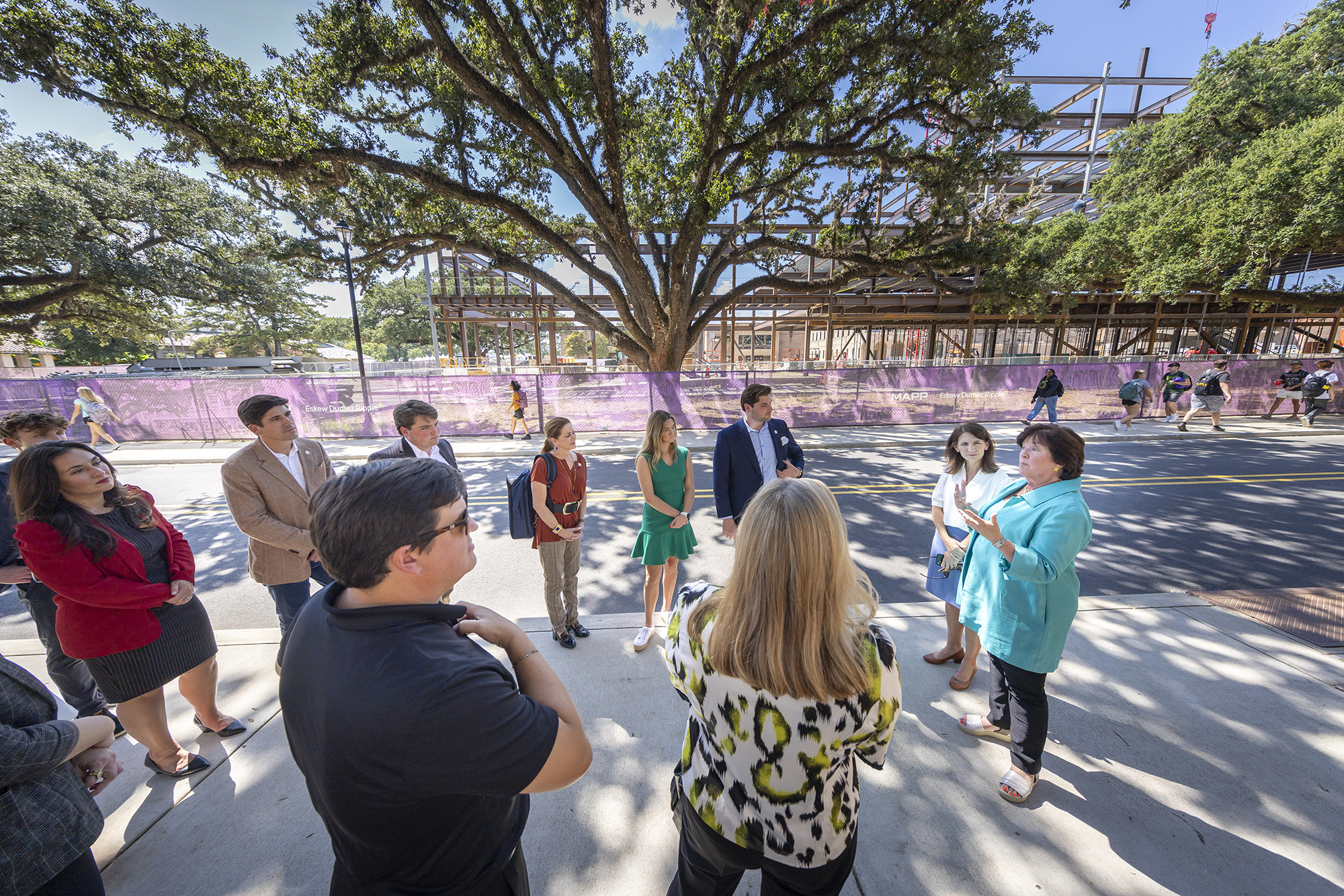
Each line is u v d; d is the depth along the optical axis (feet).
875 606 3.95
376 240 43.91
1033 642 6.87
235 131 31.96
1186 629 11.50
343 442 41.01
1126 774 7.59
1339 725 8.48
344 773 2.70
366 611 2.87
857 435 39.93
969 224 45.57
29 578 8.19
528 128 36.22
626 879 6.23
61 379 39.63
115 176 73.26
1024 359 59.72
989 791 7.39
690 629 4.00
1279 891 5.92
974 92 36.58
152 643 7.25
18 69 28.12
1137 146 57.26
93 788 4.77
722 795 4.00
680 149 40.73
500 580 16.22
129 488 7.31
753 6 29.35
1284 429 40.19
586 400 43.27
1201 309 76.48
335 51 32.53
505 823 3.59
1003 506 7.62
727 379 43.24
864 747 4.01
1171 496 23.97
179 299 82.69
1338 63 50.29
